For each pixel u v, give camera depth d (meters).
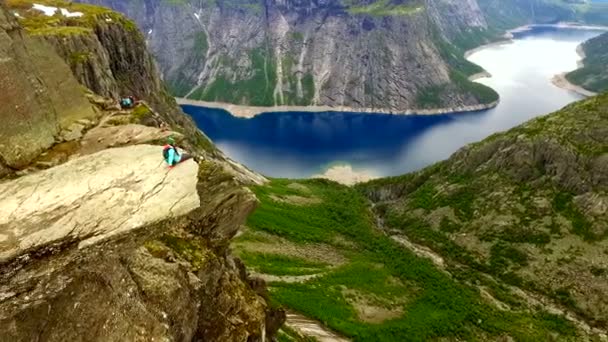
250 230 108.38
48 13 107.19
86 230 21.05
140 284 23.58
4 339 17.64
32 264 19.44
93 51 93.12
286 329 58.22
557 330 99.12
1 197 21.98
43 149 27.48
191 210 23.58
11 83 25.84
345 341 72.38
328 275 97.44
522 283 116.75
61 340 19.28
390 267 110.81
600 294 109.25
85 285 20.33
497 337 89.12
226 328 28.58
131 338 21.34
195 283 26.59
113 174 24.34
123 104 41.38
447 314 92.62
